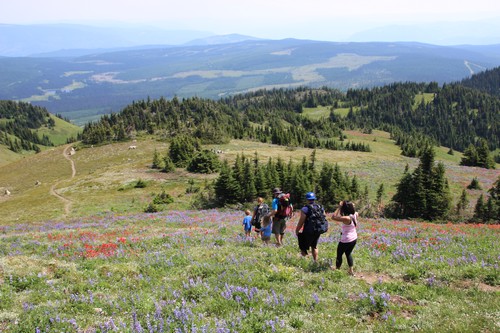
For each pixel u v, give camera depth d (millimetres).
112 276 11852
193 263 12914
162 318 8367
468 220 50125
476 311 8734
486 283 11109
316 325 8188
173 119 181750
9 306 9375
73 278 11555
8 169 136875
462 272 11828
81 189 85062
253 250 14805
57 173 118312
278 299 9508
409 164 106500
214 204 62062
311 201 12766
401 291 10367
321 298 9750
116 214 53938
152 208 55969
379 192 57469
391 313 8859
